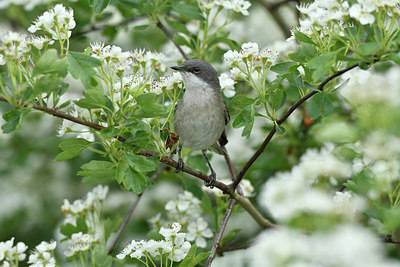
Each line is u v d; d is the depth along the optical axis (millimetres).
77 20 14289
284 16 17703
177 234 8703
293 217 6941
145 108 8570
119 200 15141
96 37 15688
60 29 8656
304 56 9117
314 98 9312
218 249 11734
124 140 9078
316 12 9094
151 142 9789
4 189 15828
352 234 6441
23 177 15859
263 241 6926
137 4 12727
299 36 9023
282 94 9625
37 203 15688
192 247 8695
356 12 8203
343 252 6281
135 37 16188
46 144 15359
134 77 9805
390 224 7629
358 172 9477
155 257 9406
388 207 8977
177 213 12414
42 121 15516
